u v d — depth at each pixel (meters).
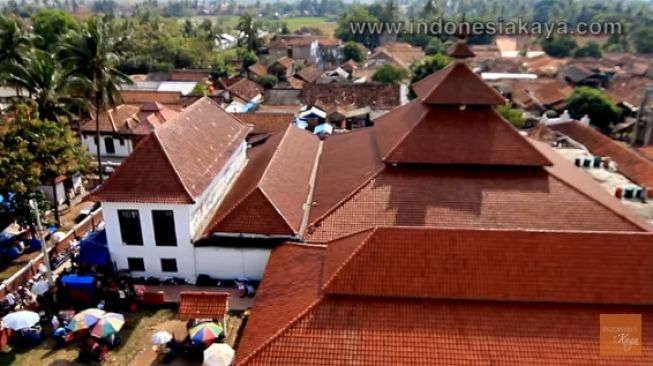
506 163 33.59
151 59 115.44
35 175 33.69
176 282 32.09
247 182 36.34
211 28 163.25
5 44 50.44
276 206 31.92
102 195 30.25
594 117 82.94
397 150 34.16
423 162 33.72
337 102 82.00
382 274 22.91
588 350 20.67
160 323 28.66
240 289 30.94
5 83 45.53
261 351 20.80
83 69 44.34
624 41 167.50
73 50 43.75
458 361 20.25
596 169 47.50
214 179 33.81
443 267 22.94
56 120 42.34
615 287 22.39
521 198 31.86
